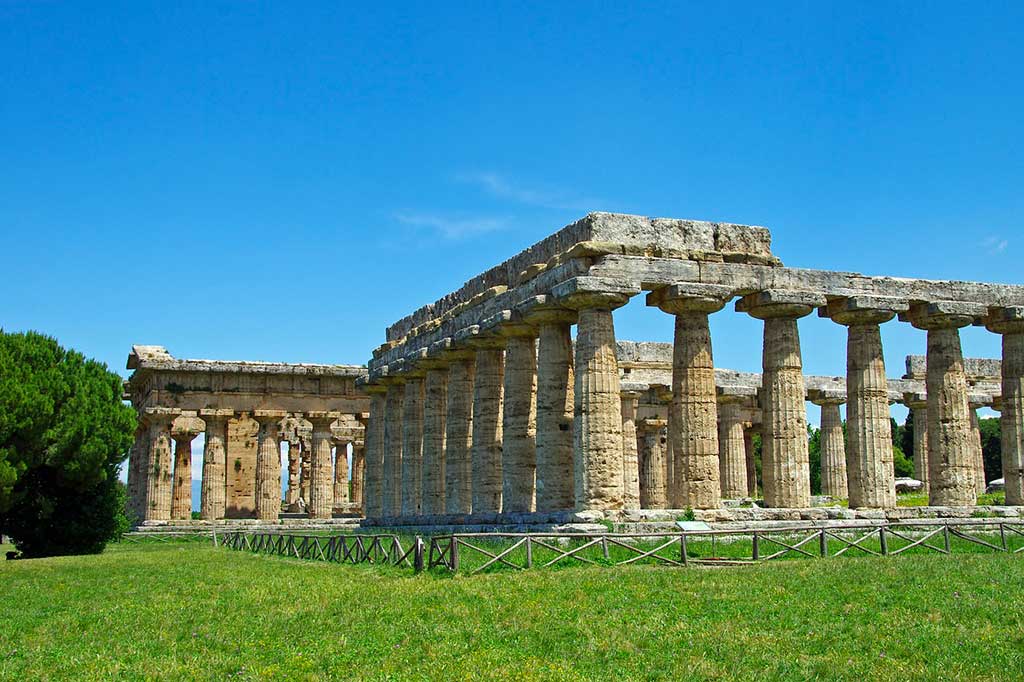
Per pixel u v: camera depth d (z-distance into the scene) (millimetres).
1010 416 48281
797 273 43719
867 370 45156
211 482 75500
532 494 45969
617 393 40875
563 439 43250
